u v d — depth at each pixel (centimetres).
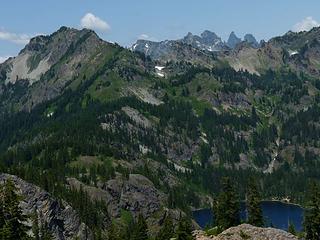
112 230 12662
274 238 8138
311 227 10806
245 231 8319
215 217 13150
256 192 11975
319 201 10894
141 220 12975
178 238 9356
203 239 8762
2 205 6575
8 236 6281
